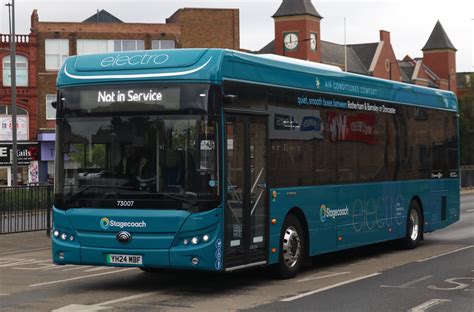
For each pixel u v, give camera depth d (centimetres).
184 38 5866
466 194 4956
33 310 912
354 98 1394
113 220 1021
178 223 991
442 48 10819
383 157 1498
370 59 8681
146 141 1016
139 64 1033
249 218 1070
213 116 1001
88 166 1046
